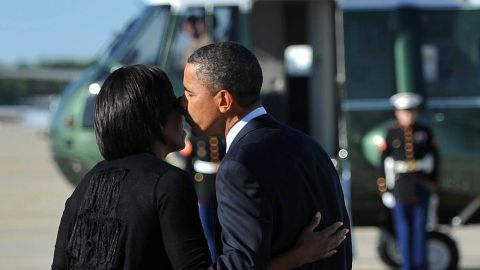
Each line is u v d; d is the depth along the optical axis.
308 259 5.27
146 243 4.98
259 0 17.61
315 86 17.62
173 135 5.44
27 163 40.03
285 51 18.41
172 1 16.45
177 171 5.13
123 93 5.26
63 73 107.19
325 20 17.50
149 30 16.53
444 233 15.38
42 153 45.84
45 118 88.94
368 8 15.80
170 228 4.96
